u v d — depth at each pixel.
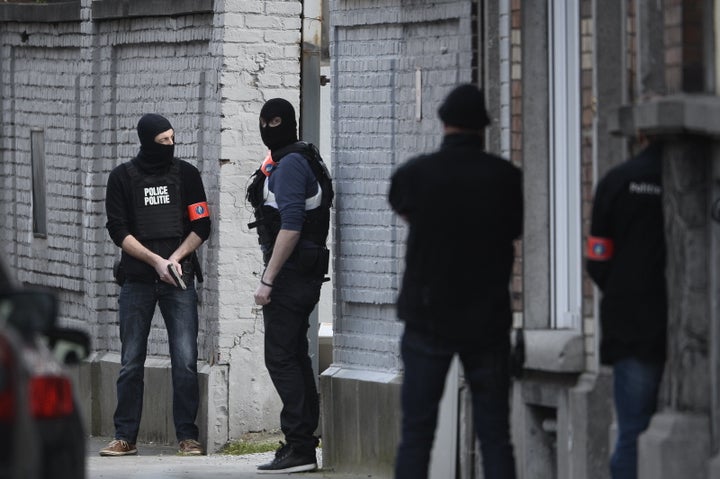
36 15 54.62
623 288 27.14
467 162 27.94
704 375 26.69
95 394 51.31
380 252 39.00
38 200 55.91
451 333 27.83
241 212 46.47
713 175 26.33
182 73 48.34
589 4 32.41
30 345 21.44
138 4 49.12
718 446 26.58
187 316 44.84
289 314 38.75
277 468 39.09
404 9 37.69
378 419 38.22
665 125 26.11
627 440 27.53
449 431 34.38
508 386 28.39
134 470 40.00
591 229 27.50
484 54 34.91
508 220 28.03
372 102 39.22
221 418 46.34
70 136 53.53
